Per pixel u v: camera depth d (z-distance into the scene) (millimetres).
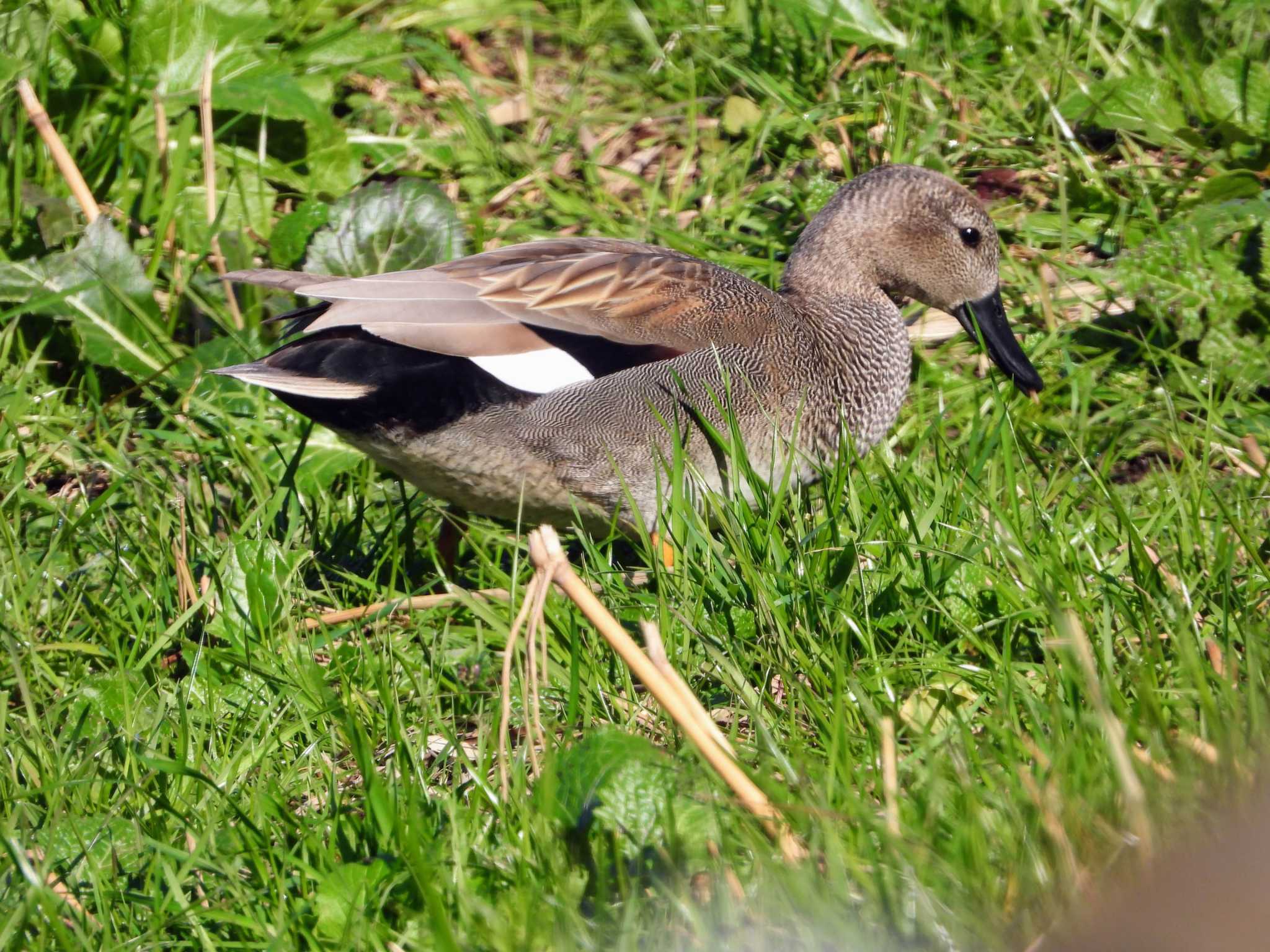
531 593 4891
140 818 5082
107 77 10086
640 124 11258
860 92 10945
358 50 11445
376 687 6105
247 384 8570
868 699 5312
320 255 9023
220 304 9117
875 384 8250
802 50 11336
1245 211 8703
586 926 4293
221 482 8047
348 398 7082
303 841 4926
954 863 4328
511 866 4734
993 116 10570
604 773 4777
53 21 9867
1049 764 4629
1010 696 5258
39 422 8078
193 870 4949
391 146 10828
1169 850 3107
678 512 6957
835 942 4121
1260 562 6070
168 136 9945
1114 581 6059
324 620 6641
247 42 10570
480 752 5289
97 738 5590
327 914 4523
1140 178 9891
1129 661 5340
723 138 11078
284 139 10414
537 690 5531
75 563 7141
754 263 9578
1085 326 8930
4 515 7246
